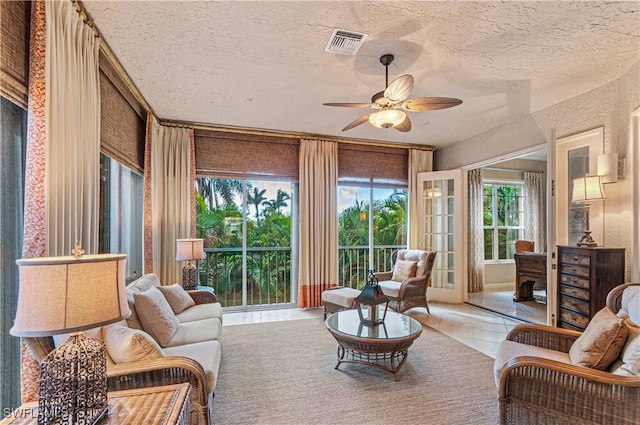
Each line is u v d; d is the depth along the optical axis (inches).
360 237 222.4
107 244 117.0
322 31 90.3
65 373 45.6
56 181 66.5
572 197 130.1
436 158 233.5
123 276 53.3
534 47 99.0
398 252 201.5
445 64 109.5
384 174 218.5
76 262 46.0
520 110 153.0
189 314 117.9
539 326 87.7
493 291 243.1
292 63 108.0
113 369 63.3
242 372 106.3
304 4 78.7
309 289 193.8
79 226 75.7
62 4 70.1
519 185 265.3
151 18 83.5
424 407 86.1
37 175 62.0
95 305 47.3
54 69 66.3
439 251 214.4
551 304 118.2
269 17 83.8
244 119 167.5
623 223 116.3
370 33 91.4
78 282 46.0
